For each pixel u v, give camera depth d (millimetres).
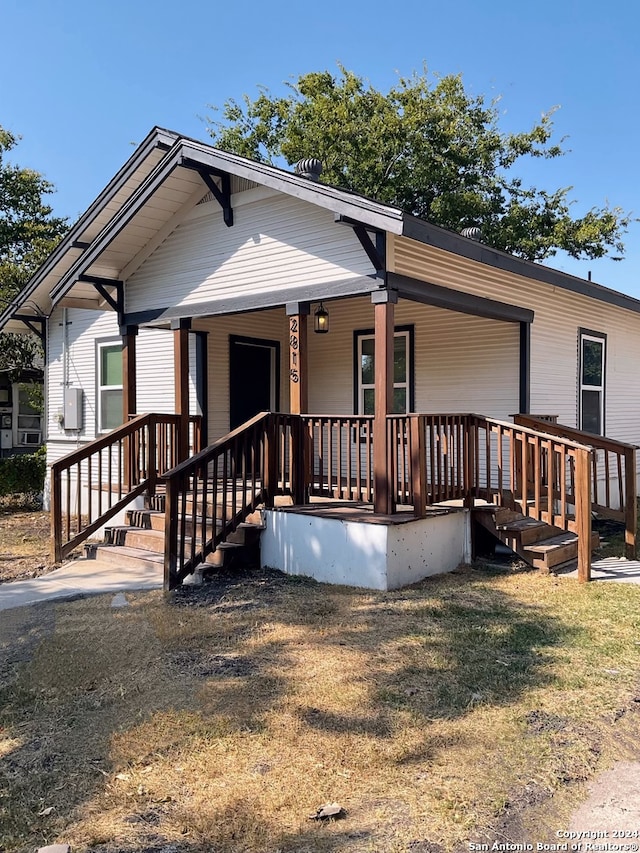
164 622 5047
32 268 16906
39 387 16047
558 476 7746
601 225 20688
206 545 6359
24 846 2400
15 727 3369
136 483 8273
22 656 4395
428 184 20922
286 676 3965
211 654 4367
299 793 2723
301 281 7406
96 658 4301
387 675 3969
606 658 4254
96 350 11852
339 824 2520
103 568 7102
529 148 22906
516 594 5836
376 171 20516
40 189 20062
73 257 11031
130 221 8500
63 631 4879
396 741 3156
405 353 10000
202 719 3400
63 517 11312
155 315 9031
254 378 10805
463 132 22766
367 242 6531
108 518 7832
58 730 3320
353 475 10336
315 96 22406
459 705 3555
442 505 7406
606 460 7895
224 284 8203
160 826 2516
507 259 8023
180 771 2908
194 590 6035
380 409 6617
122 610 5422
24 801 2693
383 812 2592
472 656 4277
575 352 10195
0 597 5891
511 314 8594
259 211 7812
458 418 7105
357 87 22391
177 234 8727
